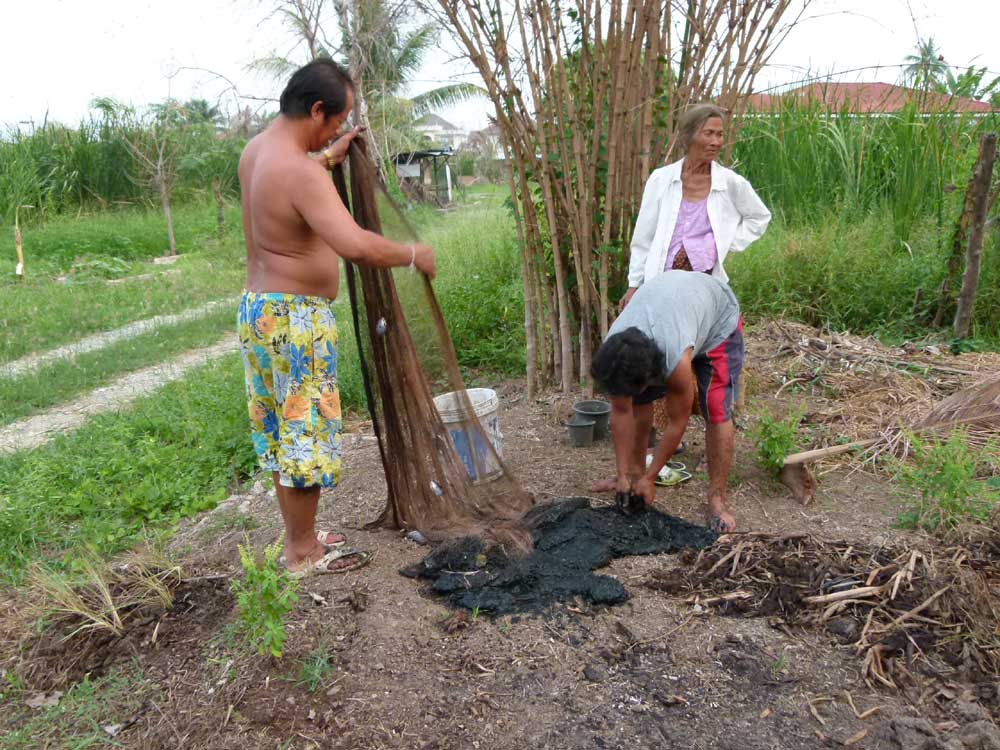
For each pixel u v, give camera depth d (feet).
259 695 8.38
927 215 24.67
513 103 15.53
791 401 16.29
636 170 15.51
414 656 8.84
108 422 18.85
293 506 10.12
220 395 19.85
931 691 8.09
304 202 8.65
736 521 11.53
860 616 9.11
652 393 11.02
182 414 19.08
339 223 8.64
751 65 14.75
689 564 10.33
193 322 31.24
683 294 10.02
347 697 8.28
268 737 7.89
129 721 8.36
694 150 12.12
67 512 13.92
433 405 11.04
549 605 9.55
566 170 15.35
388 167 42.57
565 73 15.29
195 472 15.30
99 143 63.10
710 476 11.34
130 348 27.35
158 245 53.78
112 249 50.39
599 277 16.15
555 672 8.53
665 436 10.54
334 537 11.27
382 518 11.90
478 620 9.39
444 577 10.12
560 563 10.28
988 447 12.87
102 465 15.84
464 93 58.85
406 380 10.78
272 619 8.44
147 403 20.35
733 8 14.15
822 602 9.29
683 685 8.29
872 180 27.27
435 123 100.17
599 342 16.75
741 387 15.62
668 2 14.40
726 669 8.49
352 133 10.29
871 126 28.17
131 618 9.94
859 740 7.50
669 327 9.73
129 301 35.91
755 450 13.82
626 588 9.86
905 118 25.73
